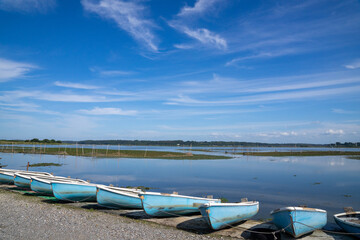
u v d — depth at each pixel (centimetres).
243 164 5678
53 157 6906
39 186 2003
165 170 4438
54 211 1589
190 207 1620
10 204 1734
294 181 3338
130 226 1355
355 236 1271
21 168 4422
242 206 1410
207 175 3859
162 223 1466
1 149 9350
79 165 5053
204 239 1203
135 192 1895
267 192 2619
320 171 4453
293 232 1191
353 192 2617
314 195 2467
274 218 1302
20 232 1198
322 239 1251
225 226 1362
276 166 5306
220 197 2375
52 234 1186
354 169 4800
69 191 1820
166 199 1534
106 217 1523
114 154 7762
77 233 1211
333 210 1919
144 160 6391
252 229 1378
